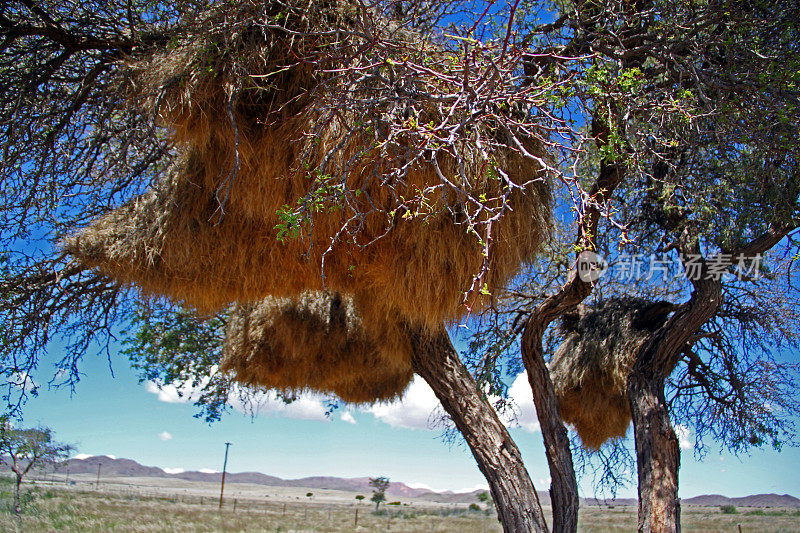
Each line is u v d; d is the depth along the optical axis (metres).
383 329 4.55
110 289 4.75
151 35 3.32
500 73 2.00
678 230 5.25
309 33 2.35
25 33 3.32
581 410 6.34
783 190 3.81
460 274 2.63
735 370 6.36
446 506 67.12
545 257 4.29
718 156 3.81
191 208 3.02
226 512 30.67
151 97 2.58
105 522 19.45
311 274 3.18
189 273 3.16
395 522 31.12
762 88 2.82
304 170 2.53
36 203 3.65
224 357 6.18
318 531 23.52
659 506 5.05
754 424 6.30
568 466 4.86
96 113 3.66
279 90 2.62
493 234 2.57
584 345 6.18
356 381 6.62
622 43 3.19
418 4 2.58
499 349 6.08
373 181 2.56
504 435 4.85
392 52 2.26
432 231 2.59
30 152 3.65
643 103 2.81
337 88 2.37
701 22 3.26
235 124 2.36
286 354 5.91
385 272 2.90
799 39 3.27
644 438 5.37
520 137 2.63
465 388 4.90
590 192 4.18
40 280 4.29
